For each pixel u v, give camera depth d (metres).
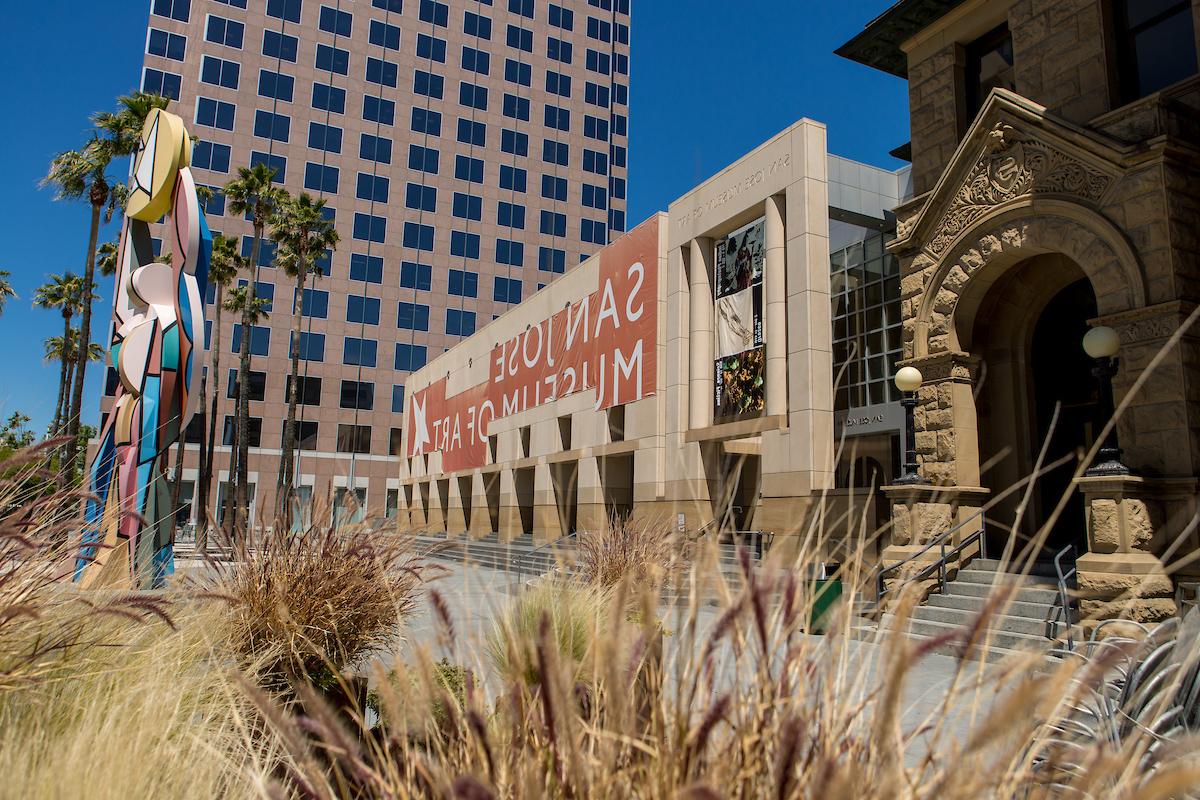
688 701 1.36
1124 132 11.03
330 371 54.75
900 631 1.22
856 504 13.35
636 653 1.38
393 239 58.75
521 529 30.50
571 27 69.81
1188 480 9.48
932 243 13.71
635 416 22.80
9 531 2.94
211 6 55.03
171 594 4.37
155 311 14.31
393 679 2.20
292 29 57.50
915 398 12.98
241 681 1.51
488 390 34.38
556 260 65.12
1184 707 2.35
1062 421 13.34
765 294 18.81
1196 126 10.79
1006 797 1.17
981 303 13.47
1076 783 1.26
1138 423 10.20
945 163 14.38
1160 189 10.27
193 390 14.30
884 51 16.19
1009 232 12.34
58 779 2.05
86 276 28.59
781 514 17.02
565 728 1.33
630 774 1.30
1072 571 8.93
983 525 12.45
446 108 62.62
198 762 2.44
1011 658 1.26
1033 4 12.96
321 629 4.79
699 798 0.84
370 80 59.84
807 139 18.17
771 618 1.44
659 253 22.61
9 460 3.15
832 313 21.19
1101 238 10.95
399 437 55.88
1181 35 11.30
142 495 13.28
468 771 1.49
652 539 5.88
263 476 51.25
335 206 57.16
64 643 3.09
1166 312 10.02
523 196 64.75
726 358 20.02
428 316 58.88
